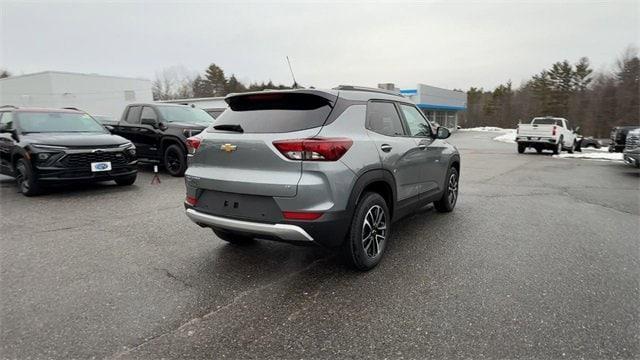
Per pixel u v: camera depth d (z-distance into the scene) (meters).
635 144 11.16
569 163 14.49
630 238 4.76
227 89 76.06
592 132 53.19
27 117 7.99
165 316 2.92
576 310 2.96
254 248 4.40
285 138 3.23
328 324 2.80
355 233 3.51
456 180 6.24
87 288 3.39
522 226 5.32
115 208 6.39
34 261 4.02
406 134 4.57
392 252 4.27
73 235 4.91
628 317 2.85
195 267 3.86
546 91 65.81
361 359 2.41
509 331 2.68
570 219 5.71
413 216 5.88
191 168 3.86
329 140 3.23
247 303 3.11
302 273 3.70
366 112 3.88
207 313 2.96
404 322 2.81
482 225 5.36
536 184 9.12
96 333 2.69
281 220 3.20
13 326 2.77
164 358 2.42
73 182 7.21
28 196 7.32
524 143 19.70
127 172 7.96
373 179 3.67
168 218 5.75
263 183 3.24
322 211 3.17
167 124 9.77
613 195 7.68
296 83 4.46
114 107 35.50
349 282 3.49
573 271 3.71
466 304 3.07
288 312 2.97
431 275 3.63
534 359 2.38
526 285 3.40
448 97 55.34
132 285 3.45
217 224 3.53
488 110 85.62
